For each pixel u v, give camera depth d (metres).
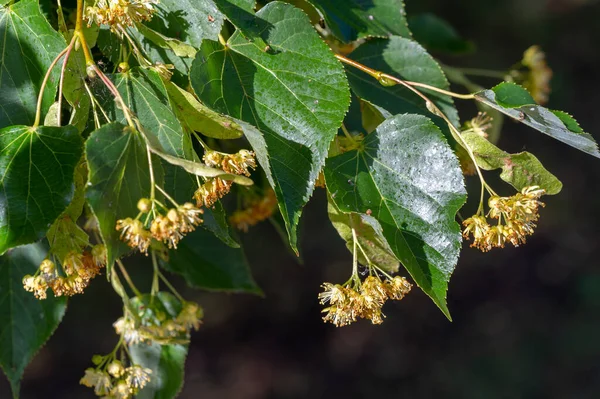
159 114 0.79
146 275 1.93
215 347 2.79
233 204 1.09
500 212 0.82
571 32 3.14
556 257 3.03
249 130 0.78
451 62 2.73
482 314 2.92
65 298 0.90
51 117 0.79
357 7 0.86
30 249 0.89
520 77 1.00
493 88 0.82
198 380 2.72
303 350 2.84
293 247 0.78
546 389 2.66
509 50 2.91
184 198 0.80
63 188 0.78
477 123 0.89
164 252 0.90
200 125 0.80
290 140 0.79
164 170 0.80
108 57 0.81
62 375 2.33
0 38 0.79
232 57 0.80
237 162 0.80
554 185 0.83
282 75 0.80
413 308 2.95
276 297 2.77
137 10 0.79
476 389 2.68
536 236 3.10
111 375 0.89
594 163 3.10
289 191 0.79
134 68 0.79
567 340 2.79
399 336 2.89
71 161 0.78
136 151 0.77
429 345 2.86
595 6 3.18
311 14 0.85
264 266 2.64
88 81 0.79
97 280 2.33
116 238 0.77
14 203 0.77
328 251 2.69
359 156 0.81
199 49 0.79
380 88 0.85
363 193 0.80
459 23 2.85
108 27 0.81
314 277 2.73
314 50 0.80
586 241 3.03
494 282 3.00
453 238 0.80
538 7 3.06
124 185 0.77
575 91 3.09
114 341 2.31
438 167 0.80
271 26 0.80
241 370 2.76
